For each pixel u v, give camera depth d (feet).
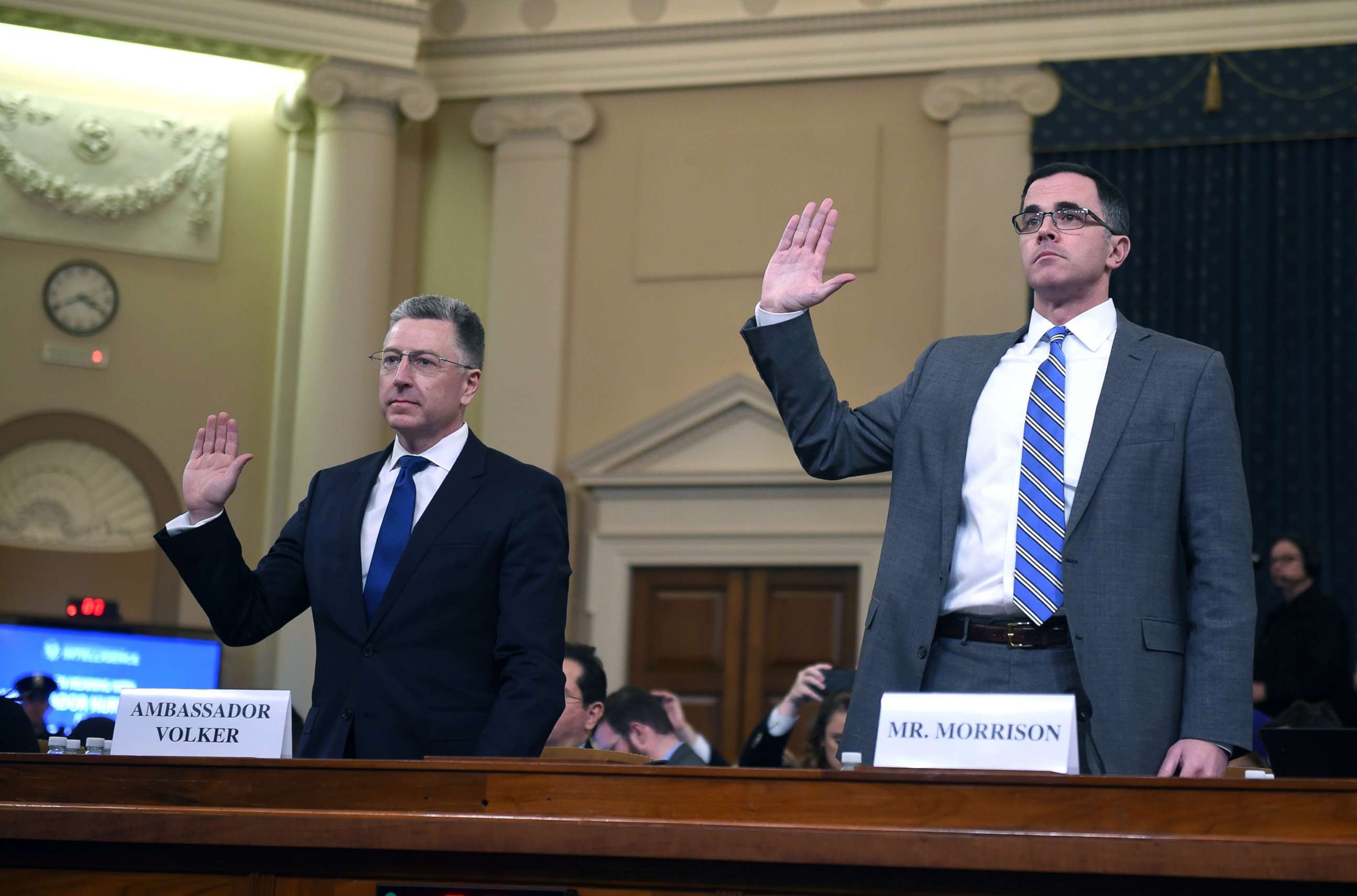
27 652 22.91
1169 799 5.87
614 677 27.17
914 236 27.17
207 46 27.55
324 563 8.89
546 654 8.41
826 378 8.59
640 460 27.76
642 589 27.61
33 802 6.86
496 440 28.17
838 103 27.91
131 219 27.94
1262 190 25.32
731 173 28.25
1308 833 5.73
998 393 8.21
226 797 6.72
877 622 7.92
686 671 27.12
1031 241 8.39
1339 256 24.88
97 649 23.47
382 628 8.59
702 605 27.30
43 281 27.32
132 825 6.66
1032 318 8.53
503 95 29.12
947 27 27.22
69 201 27.50
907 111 27.53
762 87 28.35
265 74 28.99
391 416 9.02
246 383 28.17
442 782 6.52
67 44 27.99
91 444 27.27
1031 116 26.58
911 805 6.09
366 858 6.52
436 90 28.84
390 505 8.98
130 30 27.09
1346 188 25.11
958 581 7.86
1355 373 24.49
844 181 27.63
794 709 15.49
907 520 8.10
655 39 28.60
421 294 28.89
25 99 27.58
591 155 28.94
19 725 10.84
